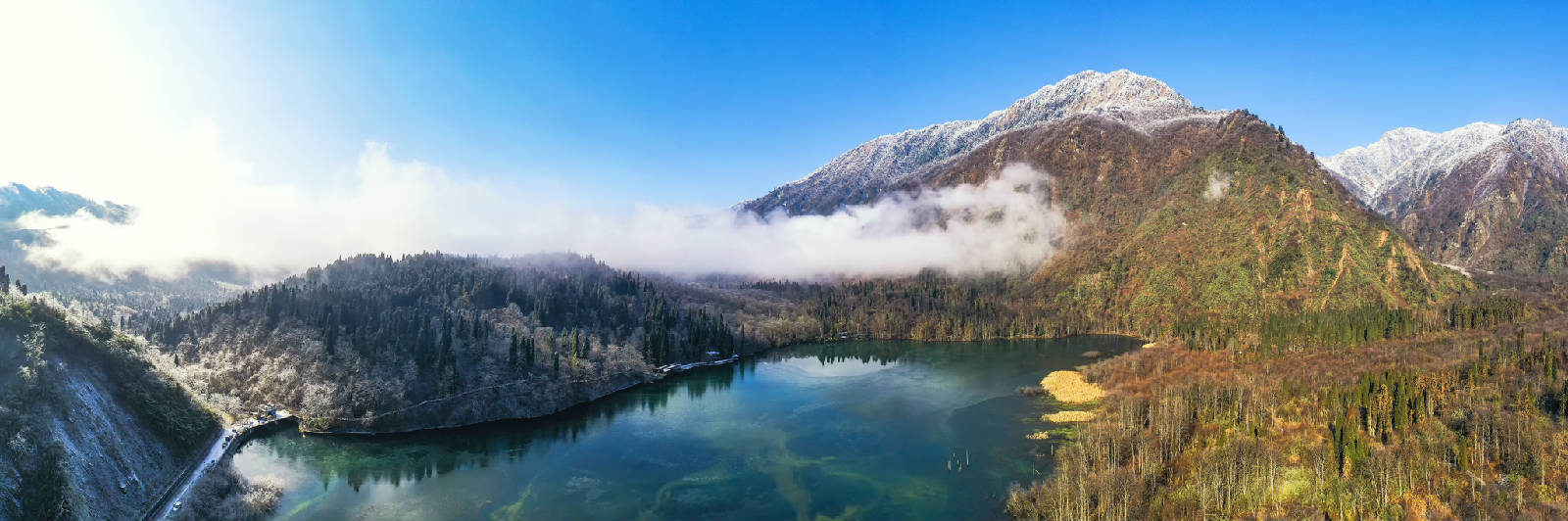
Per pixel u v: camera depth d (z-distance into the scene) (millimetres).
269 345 187875
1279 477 111375
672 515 116438
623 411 188500
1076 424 163625
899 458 143000
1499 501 96938
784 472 136250
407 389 171625
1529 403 118562
